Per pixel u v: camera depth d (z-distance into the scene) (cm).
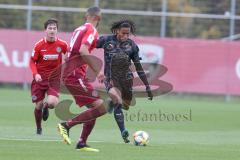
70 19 7950
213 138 3956
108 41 3316
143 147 3253
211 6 7969
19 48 7569
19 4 8225
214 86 7300
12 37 7556
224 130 4478
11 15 8062
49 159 2708
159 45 7312
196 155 2989
